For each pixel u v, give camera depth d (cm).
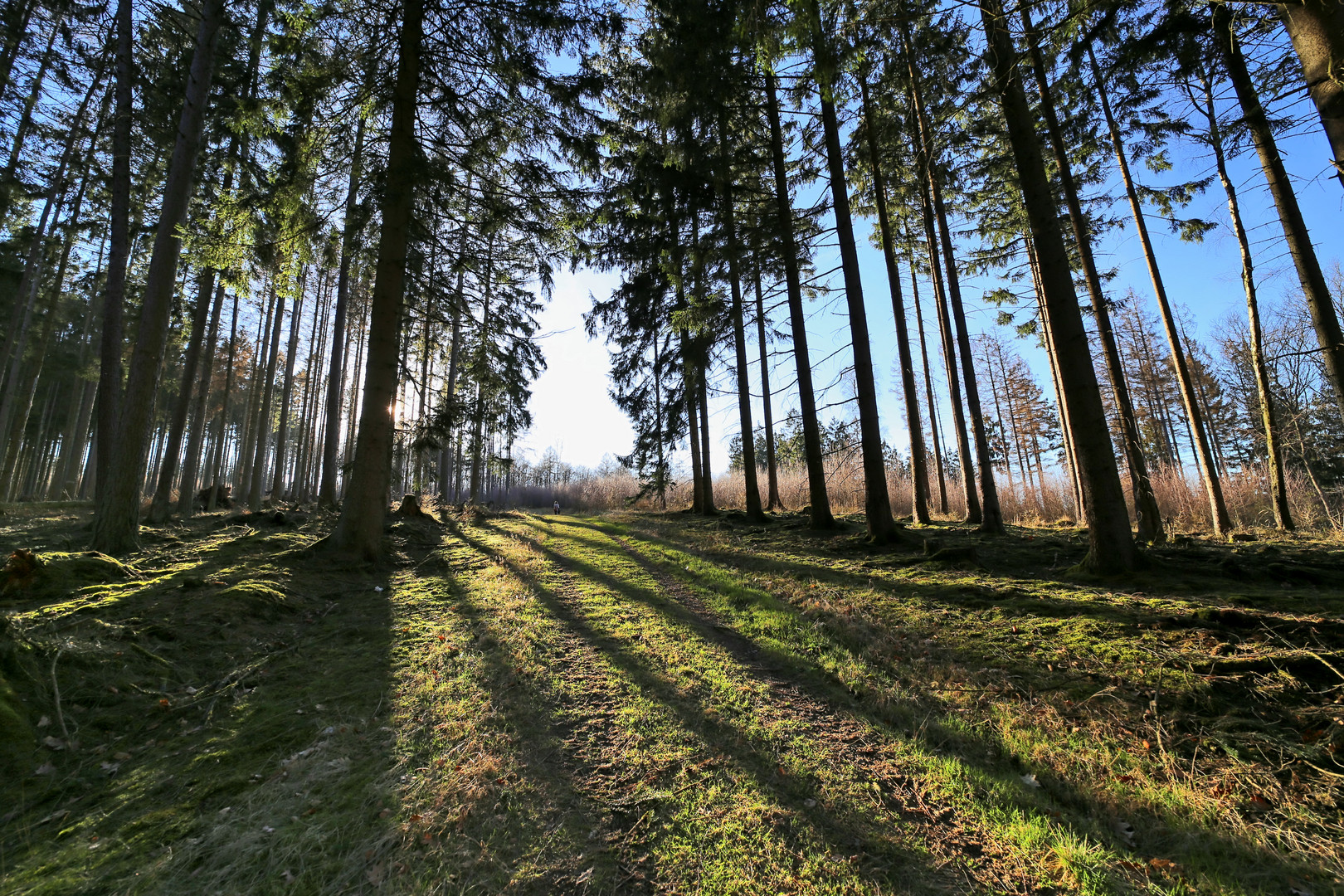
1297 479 1238
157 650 426
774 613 583
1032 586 591
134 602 505
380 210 853
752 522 1340
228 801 271
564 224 958
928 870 231
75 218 1536
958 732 339
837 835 255
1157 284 1047
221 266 808
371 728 346
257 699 386
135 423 802
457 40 820
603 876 228
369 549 796
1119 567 598
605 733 349
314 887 213
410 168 777
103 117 1279
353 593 669
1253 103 656
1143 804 265
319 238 863
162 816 257
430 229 950
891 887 221
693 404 1570
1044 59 657
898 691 396
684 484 2595
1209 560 629
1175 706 336
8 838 241
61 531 1070
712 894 218
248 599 538
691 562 870
